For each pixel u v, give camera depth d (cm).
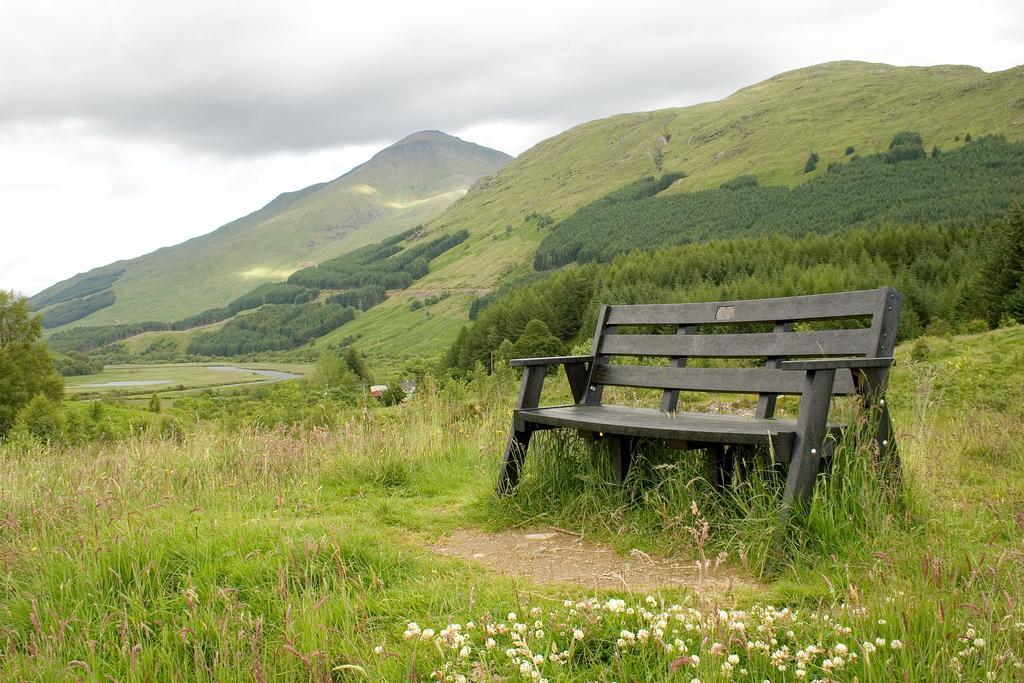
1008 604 264
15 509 547
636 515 455
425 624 309
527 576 385
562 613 304
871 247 12188
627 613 283
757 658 251
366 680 265
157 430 946
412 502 608
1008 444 676
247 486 667
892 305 424
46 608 331
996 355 2283
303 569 364
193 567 382
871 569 324
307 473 716
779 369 460
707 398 1661
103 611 336
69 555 399
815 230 19825
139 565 378
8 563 408
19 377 7344
